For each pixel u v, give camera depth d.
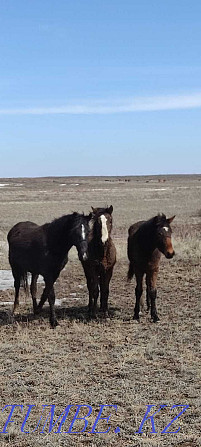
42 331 8.99
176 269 14.74
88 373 6.84
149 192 70.88
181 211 39.16
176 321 9.53
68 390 6.23
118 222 30.75
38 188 92.00
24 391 6.25
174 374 6.72
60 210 42.00
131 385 6.30
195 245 17.84
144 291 12.53
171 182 122.06
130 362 7.24
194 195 61.66
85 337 8.52
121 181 137.38
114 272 14.97
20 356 7.56
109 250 9.73
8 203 52.56
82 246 8.86
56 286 13.48
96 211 9.86
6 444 5.04
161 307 10.71
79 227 8.95
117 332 8.82
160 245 9.00
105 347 8.02
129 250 10.76
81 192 75.00
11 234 10.65
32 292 10.33
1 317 10.25
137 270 9.68
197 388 6.25
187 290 12.27
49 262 9.34
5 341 8.44
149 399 5.93
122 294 12.30
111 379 6.58
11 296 12.43
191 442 4.98
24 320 9.95
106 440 5.04
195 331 8.77
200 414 5.50
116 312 10.40
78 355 7.60
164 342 8.20
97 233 9.55
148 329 9.05
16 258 10.18
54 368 7.03
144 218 33.25
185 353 7.54
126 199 56.59
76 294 12.48
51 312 9.39
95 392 6.14
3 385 6.47
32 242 9.59
